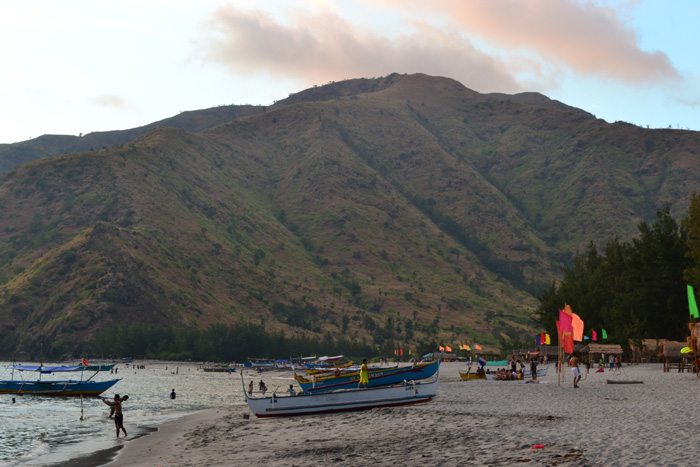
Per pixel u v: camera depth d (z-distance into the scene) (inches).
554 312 5123.0
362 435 1250.6
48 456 1332.4
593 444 887.1
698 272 3250.5
